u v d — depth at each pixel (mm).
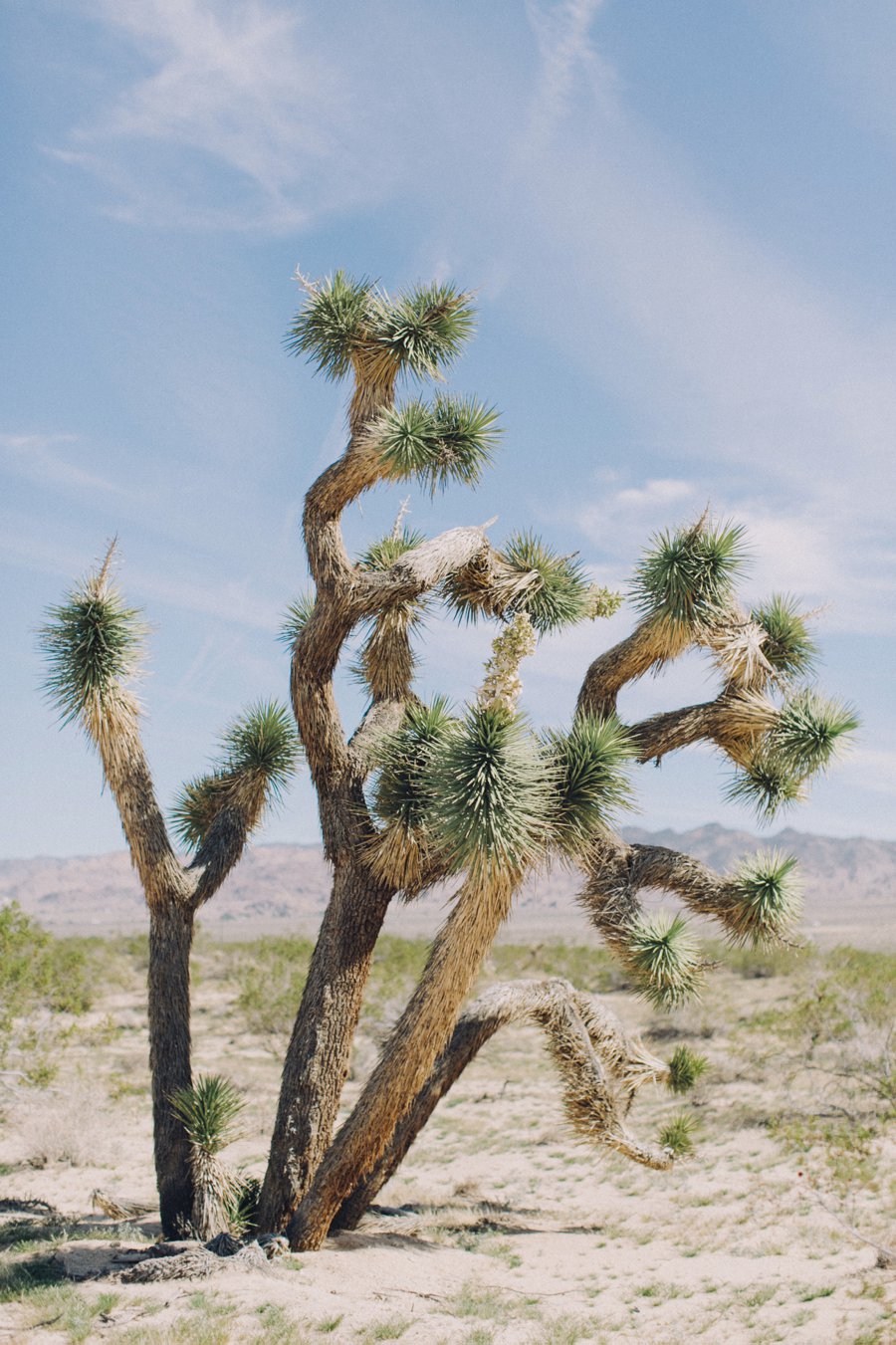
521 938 71188
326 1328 6324
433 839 7625
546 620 9461
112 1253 8156
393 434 7875
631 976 8992
